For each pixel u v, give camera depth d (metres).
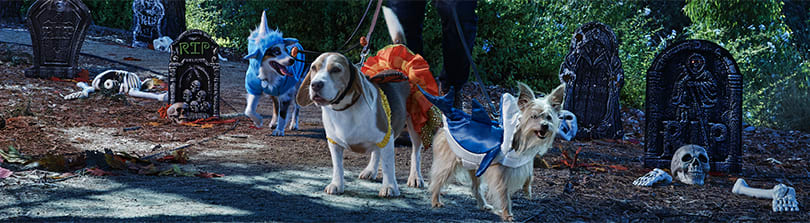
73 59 11.08
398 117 4.86
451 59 7.55
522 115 3.76
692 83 6.55
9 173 4.93
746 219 4.61
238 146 6.89
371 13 14.48
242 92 11.00
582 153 7.40
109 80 9.86
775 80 14.31
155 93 10.23
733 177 6.31
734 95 6.52
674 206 4.96
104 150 6.26
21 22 19.88
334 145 4.76
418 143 5.23
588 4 14.91
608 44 8.62
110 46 15.13
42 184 4.73
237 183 5.08
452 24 7.37
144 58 13.67
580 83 8.66
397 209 4.43
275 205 4.39
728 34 15.35
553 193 5.14
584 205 4.84
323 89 4.20
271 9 15.09
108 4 21.55
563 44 14.55
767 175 6.54
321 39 15.38
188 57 8.41
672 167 6.05
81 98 9.40
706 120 6.57
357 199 4.68
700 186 5.74
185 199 4.46
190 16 19.42
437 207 4.50
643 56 14.38
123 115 8.53
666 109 6.61
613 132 8.73
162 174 5.25
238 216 4.05
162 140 7.09
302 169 5.78
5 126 7.16
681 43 6.53
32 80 10.56
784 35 15.30
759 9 15.15
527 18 14.50
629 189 5.49
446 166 4.33
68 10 10.91
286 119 7.64
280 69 7.18
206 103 8.46
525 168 4.05
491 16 13.88
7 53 12.59
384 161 4.77
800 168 7.21
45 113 8.17
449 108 4.34
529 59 14.34
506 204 4.06
